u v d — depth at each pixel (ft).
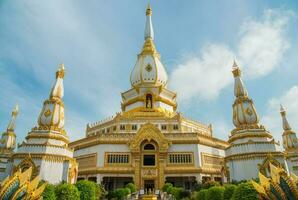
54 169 139.95
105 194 147.64
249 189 64.08
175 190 145.69
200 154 191.42
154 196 150.61
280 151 144.15
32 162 134.10
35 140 145.89
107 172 184.75
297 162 223.71
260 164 137.18
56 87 163.63
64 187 82.33
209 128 252.62
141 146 192.95
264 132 150.41
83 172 193.98
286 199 41.70
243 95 165.48
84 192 96.22
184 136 197.67
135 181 181.98
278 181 42.80
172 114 235.40
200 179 180.75
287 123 245.65
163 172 184.55
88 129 247.91
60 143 149.89
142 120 216.95
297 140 235.20
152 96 242.58
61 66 170.91
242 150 146.61
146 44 282.77
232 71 176.24
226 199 83.20
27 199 42.27
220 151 210.18
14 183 40.73
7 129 247.09
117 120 217.56
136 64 268.62
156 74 254.88
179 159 189.78
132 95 256.93
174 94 264.11
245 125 155.22
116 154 192.75
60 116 156.66
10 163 145.38
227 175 151.74
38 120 154.81
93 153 197.06
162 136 192.75
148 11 320.09
